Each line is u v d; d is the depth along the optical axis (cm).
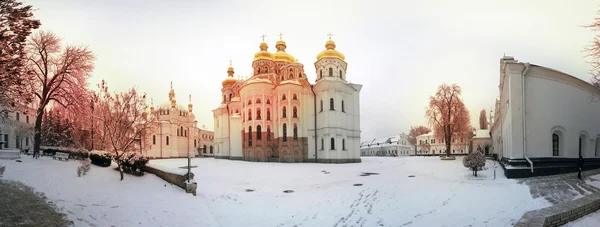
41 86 2673
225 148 6016
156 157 6681
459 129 5072
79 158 2508
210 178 2655
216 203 1557
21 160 2170
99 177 1788
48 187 1307
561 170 2283
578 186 1806
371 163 4462
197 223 1166
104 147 2459
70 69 2719
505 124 2895
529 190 1728
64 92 2756
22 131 3912
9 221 875
